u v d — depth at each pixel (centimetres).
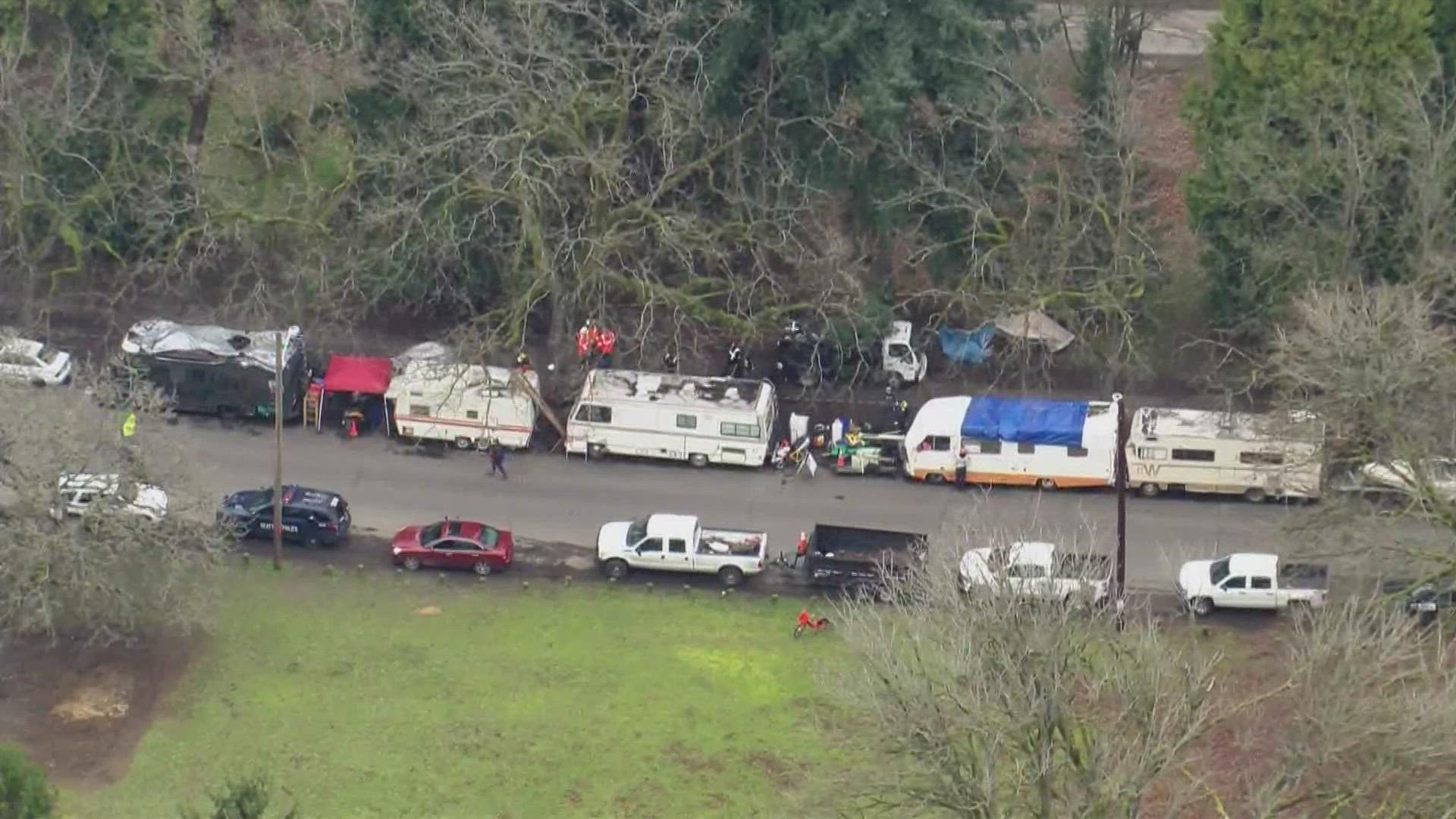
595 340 8244
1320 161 7794
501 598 7344
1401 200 7862
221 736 6544
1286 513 7631
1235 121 8131
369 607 7250
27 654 6869
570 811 6294
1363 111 7919
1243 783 5669
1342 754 5044
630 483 8088
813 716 6119
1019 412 8050
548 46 8125
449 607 7275
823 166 8294
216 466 7988
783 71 8150
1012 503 8000
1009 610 5169
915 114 8294
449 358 8019
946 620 5394
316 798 6281
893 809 5447
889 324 8281
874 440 8162
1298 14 7994
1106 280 8106
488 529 7519
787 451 8194
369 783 6359
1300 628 5838
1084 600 5462
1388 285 7344
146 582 6756
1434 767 5025
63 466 6581
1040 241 8300
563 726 6650
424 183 8138
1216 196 8100
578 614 7269
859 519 7875
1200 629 7181
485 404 8131
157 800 6256
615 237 7962
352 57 8188
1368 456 6681
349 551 7569
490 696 6781
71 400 6831
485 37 7888
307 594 7300
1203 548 7712
